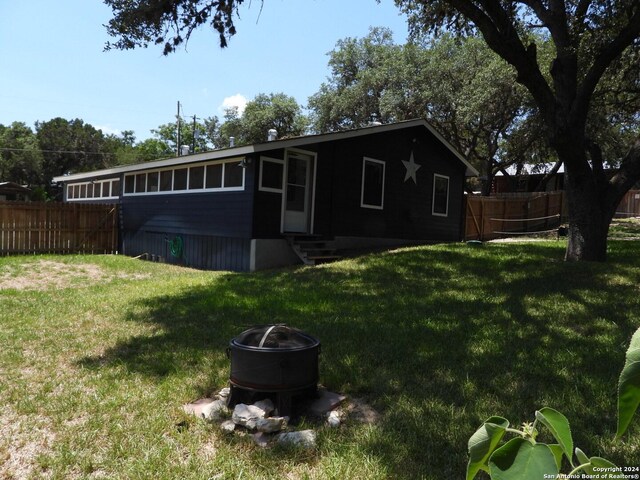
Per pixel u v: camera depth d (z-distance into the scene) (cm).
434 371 446
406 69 2805
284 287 854
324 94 3428
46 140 5378
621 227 2134
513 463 96
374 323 601
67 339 590
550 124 906
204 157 1273
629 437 321
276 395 371
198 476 295
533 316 609
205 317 666
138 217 1678
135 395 416
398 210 1530
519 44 873
